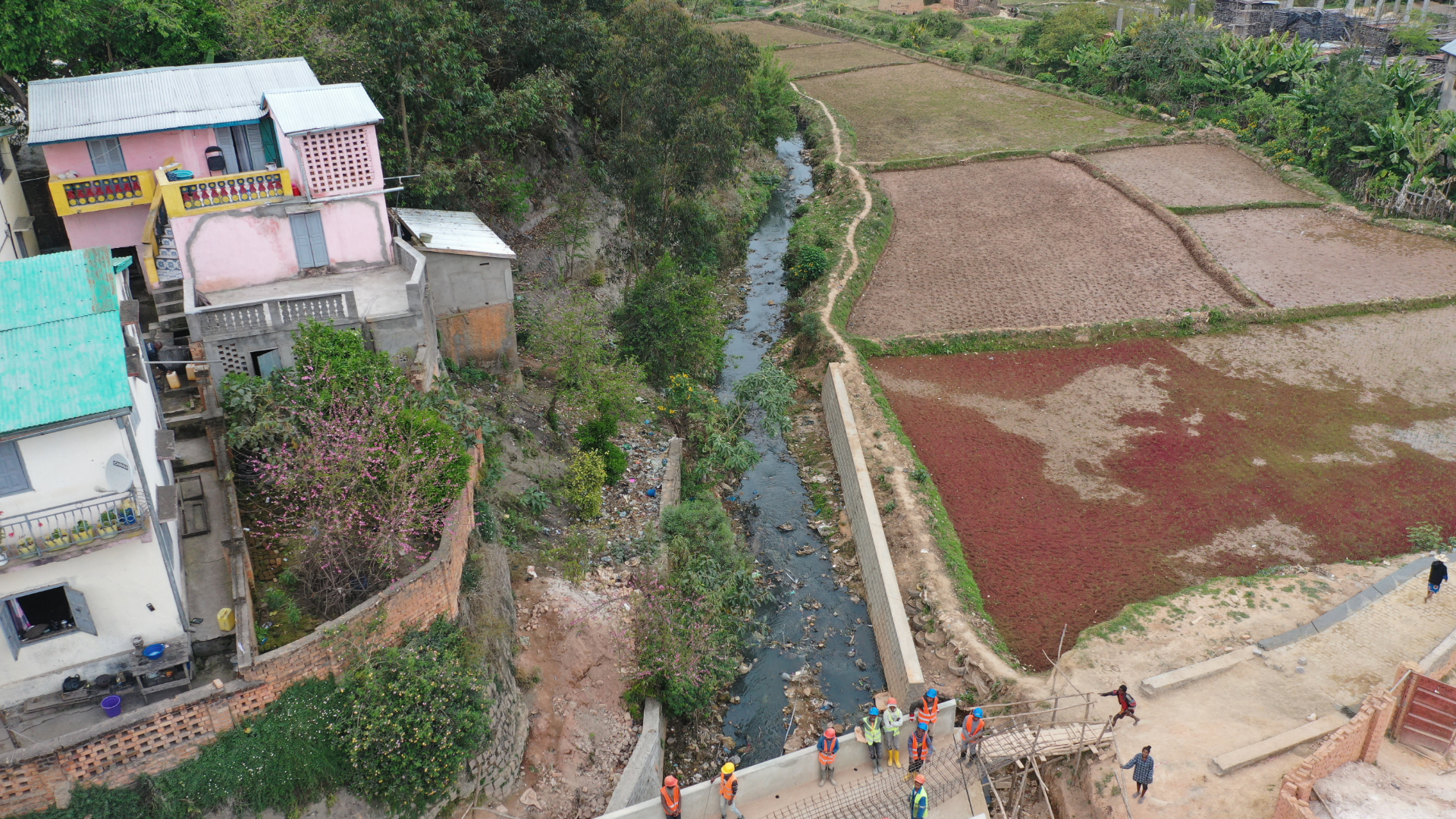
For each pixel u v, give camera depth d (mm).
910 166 65625
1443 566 26438
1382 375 39594
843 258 49969
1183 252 51625
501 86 41875
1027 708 23781
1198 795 21062
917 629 27312
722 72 39812
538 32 40438
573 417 33500
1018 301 46156
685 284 38781
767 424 37125
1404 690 21750
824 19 114125
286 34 33406
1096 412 37500
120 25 30766
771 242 57688
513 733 21547
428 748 18984
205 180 26094
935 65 95562
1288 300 45500
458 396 28547
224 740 17844
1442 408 37094
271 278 27859
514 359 33062
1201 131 70250
